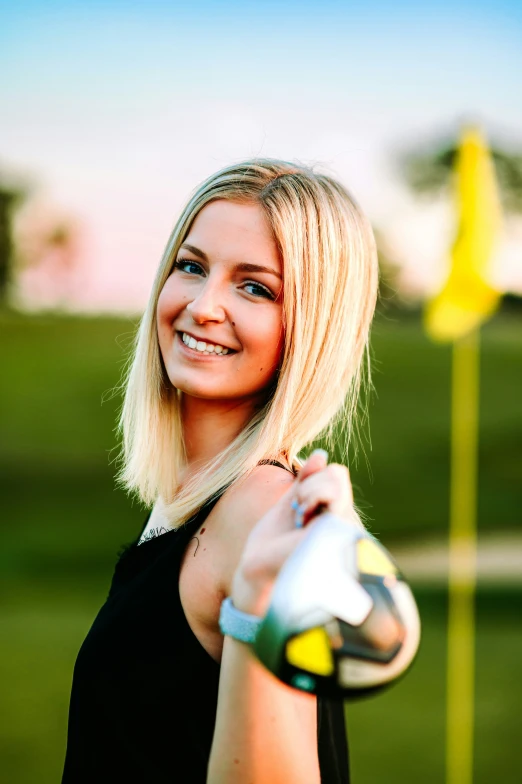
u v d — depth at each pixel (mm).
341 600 999
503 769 4359
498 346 29453
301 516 1112
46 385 26828
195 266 1580
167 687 1399
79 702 1492
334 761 1523
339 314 1521
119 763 1431
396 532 15664
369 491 18469
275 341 1514
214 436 1620
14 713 5152
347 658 994
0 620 8133
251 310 1505
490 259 3844
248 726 1186
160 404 1754
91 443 22312
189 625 1400
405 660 1019
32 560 12758
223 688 1198
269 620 1002
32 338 32031
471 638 7336
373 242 1603
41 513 16375
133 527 15562
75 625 7855
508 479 19562
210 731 1393
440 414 23578
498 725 5023
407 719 5078
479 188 3811
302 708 1236
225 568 1375
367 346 1881
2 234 42844
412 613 1029
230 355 1528
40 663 6340
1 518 15938
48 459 20812
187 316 1555
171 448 1750
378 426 22719
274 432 1475
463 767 4332
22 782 4098
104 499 17672
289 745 1208
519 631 7715
